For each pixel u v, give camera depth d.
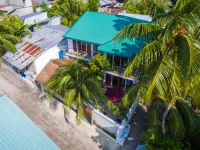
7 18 33.19
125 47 20.69
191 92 14.60
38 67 27.11
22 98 24.44
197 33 11.94
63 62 25.83
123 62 21.56
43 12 40.41
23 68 25.52
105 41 22.05
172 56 12.66
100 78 21.58
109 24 24.45
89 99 19.47
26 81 26.97
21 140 12.49
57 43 27.95
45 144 12.67
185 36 11.98
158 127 17.73
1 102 14.48
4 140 12.24
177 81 11.91
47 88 20.98
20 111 14.20
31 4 44.28
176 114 15.55
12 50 27.84
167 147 15.81
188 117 15.77
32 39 29.47
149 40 13.88
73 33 23.42
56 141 19.41
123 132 19.47
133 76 21.05
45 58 27.30
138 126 21.00
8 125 13.16
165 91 12.46
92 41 22.12
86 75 20.09
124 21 24.88
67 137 19.83
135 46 20.77
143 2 16.25
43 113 22.39
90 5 37.78
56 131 20.38
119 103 20.30
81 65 21.69
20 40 29.50
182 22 11.25
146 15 33.97
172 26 11.63
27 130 13.16
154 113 16.84
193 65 10.78
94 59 21.38
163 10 14.97
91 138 19.83
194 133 16.89
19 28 31.67
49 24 37.53
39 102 23.89
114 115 21.02
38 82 25.31
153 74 12.23
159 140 16.34
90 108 20.08
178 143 15.93
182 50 11.66
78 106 19.30
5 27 30.20
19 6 43.97
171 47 12.75
